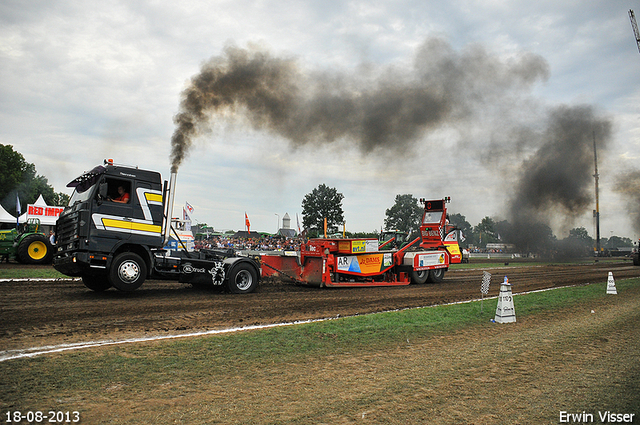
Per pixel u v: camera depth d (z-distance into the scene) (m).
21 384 4.56
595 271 25.88
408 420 3.94
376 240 16.19
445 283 17.84
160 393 4.44
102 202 10.28
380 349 6.46
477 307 10.62
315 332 7.41
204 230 48.72
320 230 54.47
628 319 9.31
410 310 9.96
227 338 6.82
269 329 7.59
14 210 52.47
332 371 5.36
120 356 5.68
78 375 4.90
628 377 5.33
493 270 25.91
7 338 6.50
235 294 12.12
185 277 11.68
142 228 10.84
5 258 21.88
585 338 7.43
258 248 34.59
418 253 16.94
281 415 3.97
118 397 4.29
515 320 8.98
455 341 7.10
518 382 5.09
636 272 25.27
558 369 5.62
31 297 10.18
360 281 15.99
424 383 4.99
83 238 9.98
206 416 3.89
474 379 5.18
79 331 7.08
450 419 4.00
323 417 3.95
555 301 11.82
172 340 6.63
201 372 5.15
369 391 4.68
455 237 22.31
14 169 50.28
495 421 3.98
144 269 10.77
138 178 10.88
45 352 5.79
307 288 14.57
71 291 11.42
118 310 8.93
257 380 4.94
